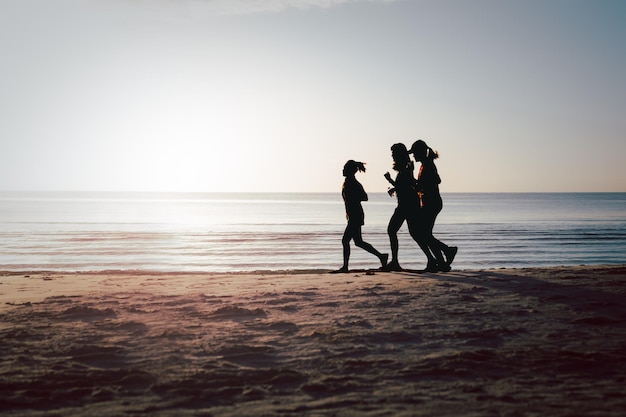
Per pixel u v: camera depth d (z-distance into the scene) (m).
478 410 3.22
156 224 57.62
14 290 8.44
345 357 4.47
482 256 29.20
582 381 3.83
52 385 3.75
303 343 4.95
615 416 3.11
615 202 191.88
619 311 6.30
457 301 7.01
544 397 3.47
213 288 8.49
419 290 7.89
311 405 3.35
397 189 10.61
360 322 5.79
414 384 3.78
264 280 9.52
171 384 3.78
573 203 176.00
